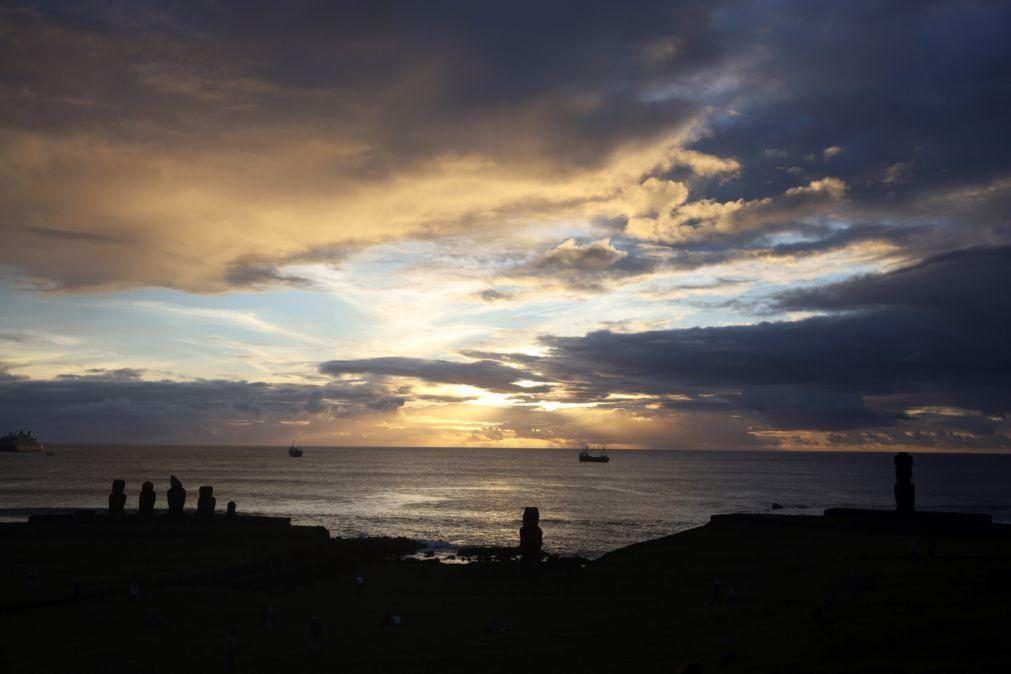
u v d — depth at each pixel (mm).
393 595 55500
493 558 78188
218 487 191750
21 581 56594
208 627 44219
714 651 34625
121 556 69000
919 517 76750
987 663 28516
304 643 39844
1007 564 53125
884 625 35219
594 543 96000
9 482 199625
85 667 34844
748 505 156125
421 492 186500
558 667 33250
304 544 78812
